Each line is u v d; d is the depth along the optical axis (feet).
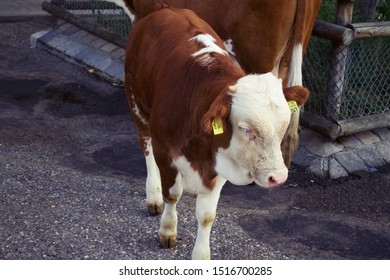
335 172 19.83
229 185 19.03
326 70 22.35
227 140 11.38
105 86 27.76
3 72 29.17
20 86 27.32
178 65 13.25
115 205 16.88
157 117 13.28
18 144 21.25
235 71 12.36
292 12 17.75
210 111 10.80
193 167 12.73
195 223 16.11
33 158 20.02
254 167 11.18
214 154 11.89
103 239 15.16
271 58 18.28
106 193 17.62
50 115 24.39
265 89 10.99
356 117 21.34
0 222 15.71
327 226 16.80
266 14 17.75
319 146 20.67
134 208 16.78
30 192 17.39
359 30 20.04
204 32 14.29
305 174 19.93
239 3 17.99
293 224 16.80
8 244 14.75
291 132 16.93
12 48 33.14
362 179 19.69
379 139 21.40
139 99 15.28
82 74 29.25
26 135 22.12
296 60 17.92
